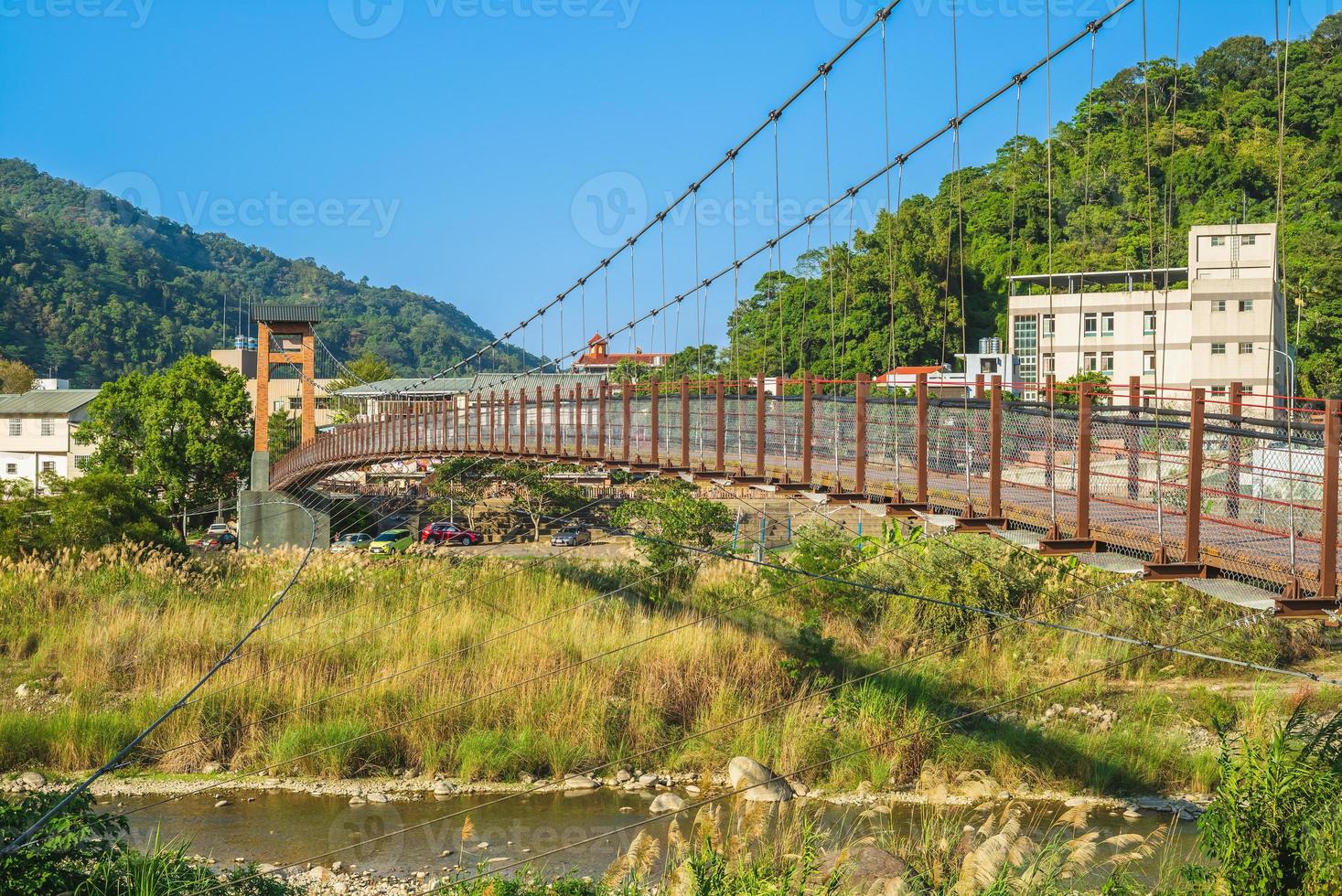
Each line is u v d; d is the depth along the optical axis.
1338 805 9.27
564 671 19.11
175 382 51.91
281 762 17.28
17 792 15.83
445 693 18.62
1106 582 21.98
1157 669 20.38
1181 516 10.59
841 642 20.83
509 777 16.94
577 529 44.28
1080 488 10.28
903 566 23.05
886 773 16.19
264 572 27.08
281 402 80.06
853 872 10.69
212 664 20.33
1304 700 16.78
